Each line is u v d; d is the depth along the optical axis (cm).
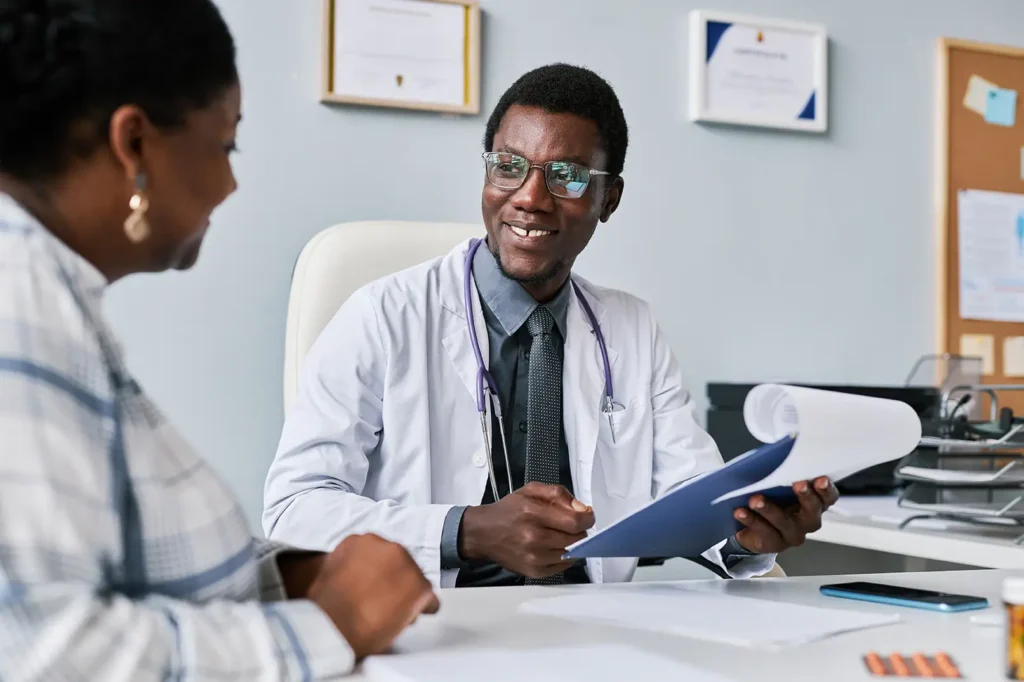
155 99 66
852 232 249
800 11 244
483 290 153
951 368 221
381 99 210
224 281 203
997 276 260
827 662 72
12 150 64
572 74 149
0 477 55
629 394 159
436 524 121
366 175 211
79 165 65
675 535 106
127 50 64
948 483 159
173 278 199
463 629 80
